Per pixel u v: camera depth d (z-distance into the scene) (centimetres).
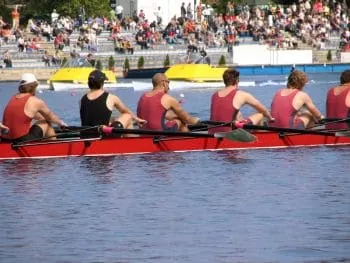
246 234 3164
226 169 4422
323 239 3083
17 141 4769
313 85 13412
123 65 16275
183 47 17075
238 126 5000
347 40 18088
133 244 3055
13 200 3719
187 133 4872
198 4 19075
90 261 2867
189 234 3175
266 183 4041
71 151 4828
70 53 15738
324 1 19862
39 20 18325
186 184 4038
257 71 16088
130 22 17675
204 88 13362
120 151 4903
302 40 18388
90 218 3406
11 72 15250
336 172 4309
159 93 4991
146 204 3628
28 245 3047
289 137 5172
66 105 10425
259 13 18975
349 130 5222
